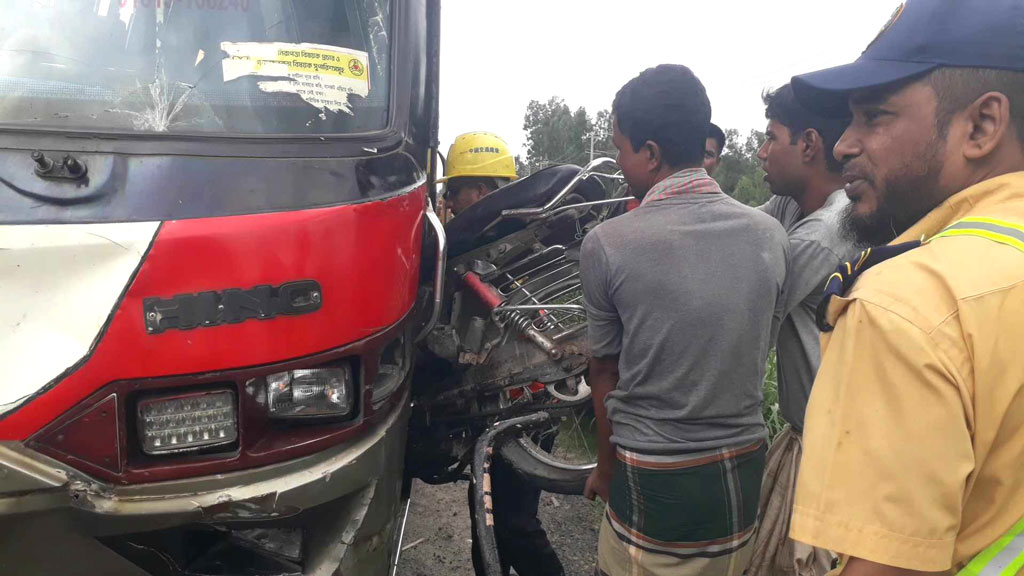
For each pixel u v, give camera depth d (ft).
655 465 4.92
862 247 3.54
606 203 7.98
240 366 4.62
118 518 4.39
